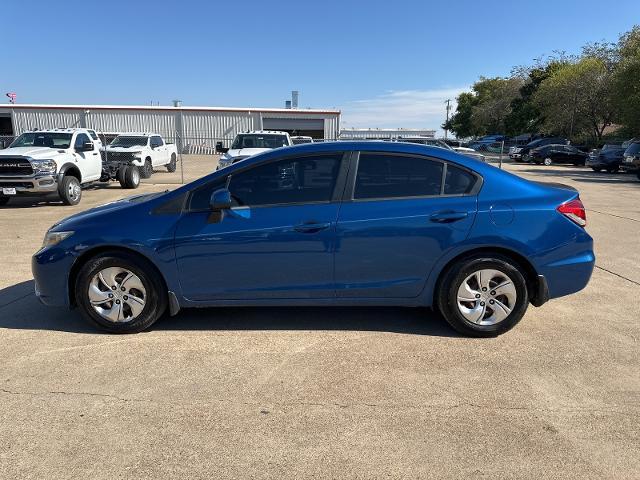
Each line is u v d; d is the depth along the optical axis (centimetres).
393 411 328
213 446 292
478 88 7906
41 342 428
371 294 433
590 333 453
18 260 715
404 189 429
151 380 365
